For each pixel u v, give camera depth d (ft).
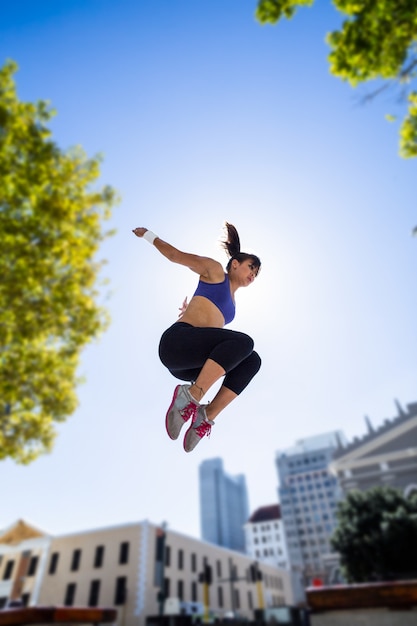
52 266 30.27
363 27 17.39
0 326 27.86
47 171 29.89
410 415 138.62
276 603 172.04
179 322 7.30
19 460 31.14
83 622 17.71
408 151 20.08
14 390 28.45
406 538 76.84
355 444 143.64
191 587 112.88
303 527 304.09
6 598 107.55
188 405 6.45
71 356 32.35
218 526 557.74
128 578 94.73
